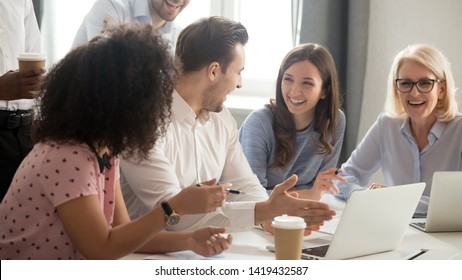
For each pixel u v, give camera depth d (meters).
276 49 4.02
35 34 2.81
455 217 2.15
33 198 1.52
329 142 2.76
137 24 1.56
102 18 3.25
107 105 1.48
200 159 2.29
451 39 3.53
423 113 2.57
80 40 3.34
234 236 2.04
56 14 3.84
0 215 1.59
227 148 2.42
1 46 2.62
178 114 2.22
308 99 2.61
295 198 2.04
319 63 2.62
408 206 1.90
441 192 2.10
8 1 2.64
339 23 3.55
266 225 2.09
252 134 2.71
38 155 1.53
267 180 2.75
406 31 3.59
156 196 2.05
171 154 2.21
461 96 3.53
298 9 3.58
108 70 1.48
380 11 3.59
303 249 1.87
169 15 3.25
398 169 2.71
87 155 1.52
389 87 2.71
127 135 1.50
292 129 2.72
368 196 1.77
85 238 1.50
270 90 4.02
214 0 3.96
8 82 2.25
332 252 1.78
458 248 1.99
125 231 1.55
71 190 1.49
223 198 1.64
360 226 1.80
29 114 2.58
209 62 2.16
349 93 3.58
